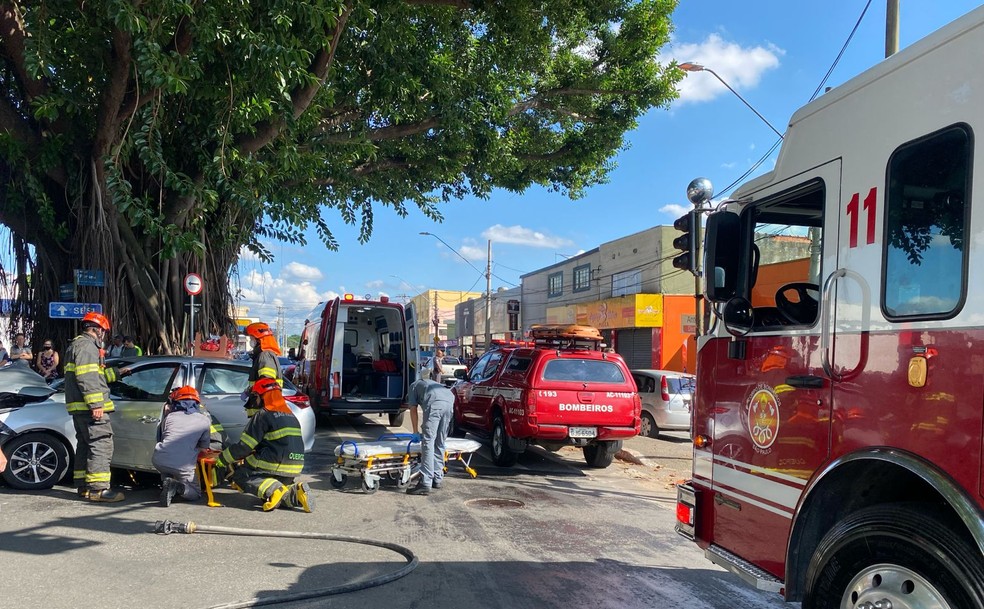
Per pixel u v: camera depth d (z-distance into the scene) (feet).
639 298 99.09
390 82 41.29
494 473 31.63
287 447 22.66
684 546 19.98
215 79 32.48
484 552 18.60
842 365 9.87
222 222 44.88
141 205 32.40
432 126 48.83
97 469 22.17
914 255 8.82
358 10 34.35
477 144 50.75
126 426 24.23
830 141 10.66
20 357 38.34
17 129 34.99
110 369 23.73
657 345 99.71
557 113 57.82
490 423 34.45
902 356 8.80
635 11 52.47
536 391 30.60
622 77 54.39
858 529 9.09
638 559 18.47
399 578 16.17
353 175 49.88
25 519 20.04
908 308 8.83
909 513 8.48
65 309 37.17
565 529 21.43
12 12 30.86
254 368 23.68
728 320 12.62
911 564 8.27
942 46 8.68
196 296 44.80
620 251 112.57
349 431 43.91
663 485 30.68
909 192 9.03
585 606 14.75
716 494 13.08
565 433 30.83
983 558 7.50
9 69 36.70
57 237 37.86
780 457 11.14
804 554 10.52
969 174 8.10
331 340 42.34
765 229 12.44
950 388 8.04
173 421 22.43
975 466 7.63
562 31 49.96
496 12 43.75
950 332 8.11
